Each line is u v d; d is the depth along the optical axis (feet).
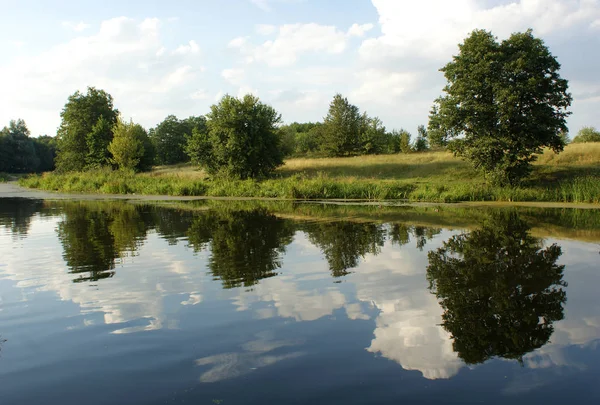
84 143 190.08
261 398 11.24
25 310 18.21
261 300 19.16
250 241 33.96
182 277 23.15
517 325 16.22
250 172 128.88
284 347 14.33
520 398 11.23
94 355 13.91
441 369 12.84
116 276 23.53
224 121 125.39
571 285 21.22
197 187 102.53
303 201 80.38
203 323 16.48
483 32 92.84
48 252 30.37
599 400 11.12
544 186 97.25
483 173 98.07
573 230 39.52
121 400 11.28
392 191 87.30
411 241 33.78
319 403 11.00
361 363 13.19
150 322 16.66
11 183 192.13
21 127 322.75
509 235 36.68
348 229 40.42
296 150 295.69
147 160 209.87
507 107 87.61
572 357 13.62
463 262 26.32
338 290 20.61
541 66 90.27
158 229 41.01
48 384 12.19
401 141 225.56
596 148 115.03
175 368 12.96
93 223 46.16
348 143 244.83
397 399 11.18
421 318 16.93
